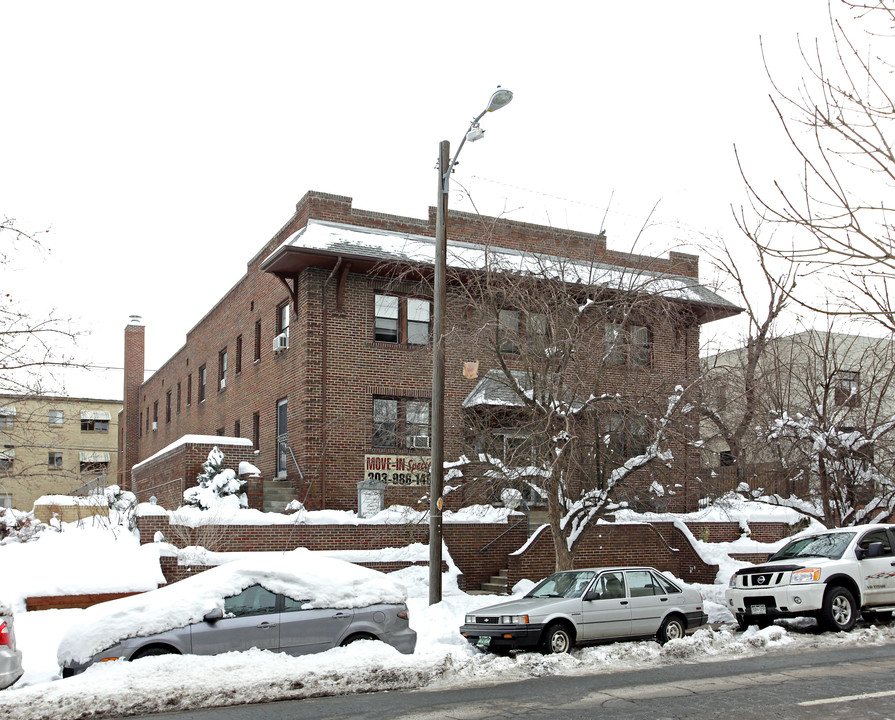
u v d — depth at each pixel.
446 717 8.68
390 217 26.61
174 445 25.08
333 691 10.09
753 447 20.97
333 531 20.64
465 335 17.30
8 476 22.05
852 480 20.28
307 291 24.66
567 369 17.17
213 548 19.33
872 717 8.47
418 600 18.30
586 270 20.55
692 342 24.39
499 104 15.59
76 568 17.11
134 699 9.12
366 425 24.77
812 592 14.54
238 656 10.62
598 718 8.55
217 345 34.72
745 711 8.78
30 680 11.84
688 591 15.13
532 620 13.34
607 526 23.14
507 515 22.64
